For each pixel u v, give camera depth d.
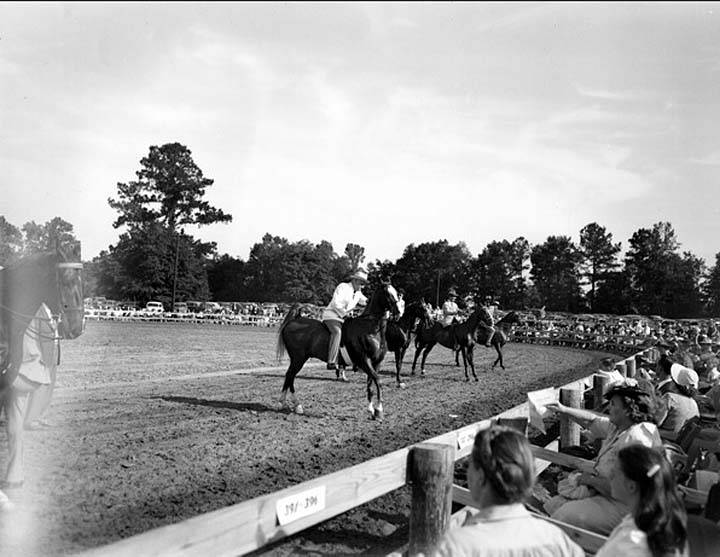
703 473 5.43
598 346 34.91
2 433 7.42
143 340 26.00
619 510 4.40
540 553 2.59
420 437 8.83
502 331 20.05
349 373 16.75
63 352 19.19
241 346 24.39
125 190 64.69
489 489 2.67
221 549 3.00
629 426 4.61
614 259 83.94
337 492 3.78
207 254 73.19
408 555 3.90
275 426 9.02
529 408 6.61
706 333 21.25
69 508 5.12
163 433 8.14
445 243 107.25
